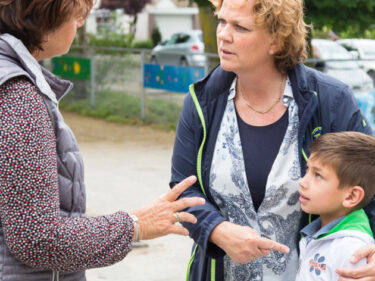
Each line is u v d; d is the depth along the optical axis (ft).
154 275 15.70
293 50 7.22
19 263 5.89
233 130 7.56
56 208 5.70
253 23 6.92
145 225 6.13
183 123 7.86
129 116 45.55
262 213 7.46
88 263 5.83
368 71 29.71
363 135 7.11
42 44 6.14
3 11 5.91
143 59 43.27
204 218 7.20
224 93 7.63
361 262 6.53
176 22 147.43
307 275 6.99
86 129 41.98
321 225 7.34
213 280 7.68
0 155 5.41
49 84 6.52
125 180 26.30
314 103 7.33
